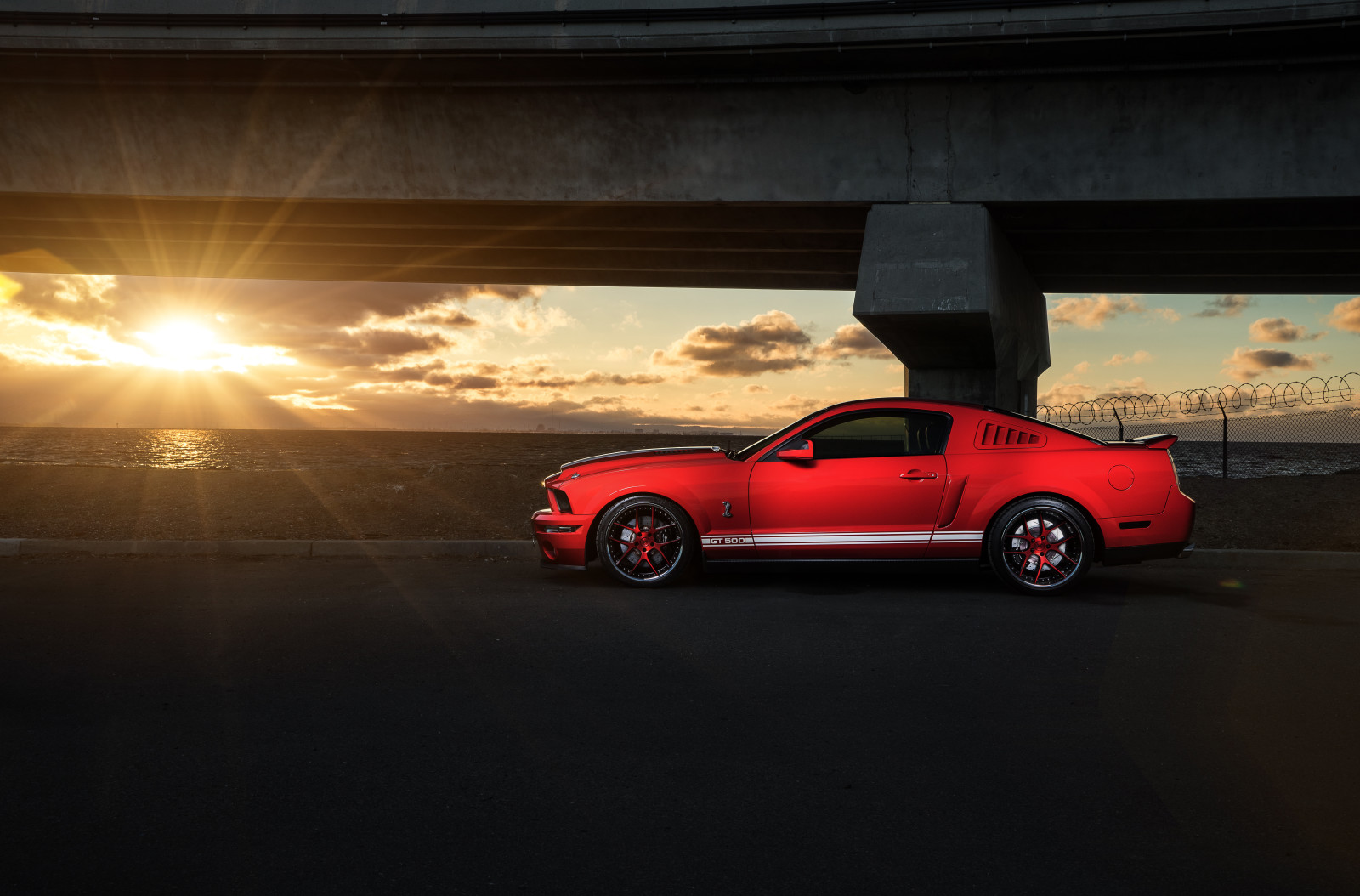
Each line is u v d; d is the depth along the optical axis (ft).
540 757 11.68
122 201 77.41
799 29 61.11
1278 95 61.57
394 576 27.02
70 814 9.89
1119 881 8.37
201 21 63.36
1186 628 19.17
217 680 15.28
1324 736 12.35
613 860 8.84
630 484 24.84
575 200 71.15
